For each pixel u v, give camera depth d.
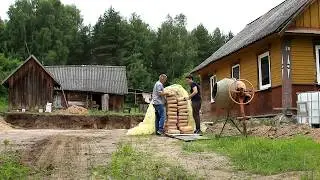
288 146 10.15
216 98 13.22
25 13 98.81
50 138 13.67
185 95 15.27
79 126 29.44
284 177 7.60
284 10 21.19
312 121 15.27
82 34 109.88
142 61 95.25
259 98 19.98
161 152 10.51
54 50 98.00
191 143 11.94
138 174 7.75
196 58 100.06
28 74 38.69
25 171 8.02
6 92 68.06
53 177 7.64
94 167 8.47
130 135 14.77
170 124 14.62
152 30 111.81
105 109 49.94
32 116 28.88
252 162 8.90
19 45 97.38
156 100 14.46
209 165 8.88
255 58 20.50
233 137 12.48
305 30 17.95
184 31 102.62
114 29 100.50
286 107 17.55
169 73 95.31
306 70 18.16
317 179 7.19
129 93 57.16
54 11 103.31
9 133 17.08
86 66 54.62
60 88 42.09
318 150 9.73
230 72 23.70
